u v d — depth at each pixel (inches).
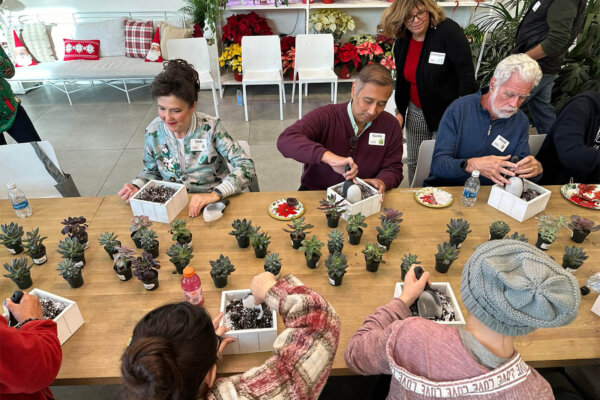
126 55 196.4
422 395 31.2
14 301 42.9
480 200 74.2
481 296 28.2
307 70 175.5
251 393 30.6
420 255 61.2
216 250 62.6
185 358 26.2
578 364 46.8
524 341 47.8
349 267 59.1
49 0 194.1
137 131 168.9
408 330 33.2
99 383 45.2
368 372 38.9
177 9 200.5
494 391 29.0
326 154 69.5
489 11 193.6
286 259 60.7
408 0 94.7
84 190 132.7
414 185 93.0
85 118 179.8
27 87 211.6
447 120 81.2
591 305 52.5
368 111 69.2
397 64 112.7
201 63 172.9
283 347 34.4
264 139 161.9
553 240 60.6
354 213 67.0
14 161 83.4
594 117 80.9
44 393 41.5
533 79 67.5
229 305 49.6
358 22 206.2
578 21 114.1
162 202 68.7
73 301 49.4
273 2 186.1
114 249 58.9
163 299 54.2
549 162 86.4
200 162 79.0
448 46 99.6
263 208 72.5
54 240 64.9
